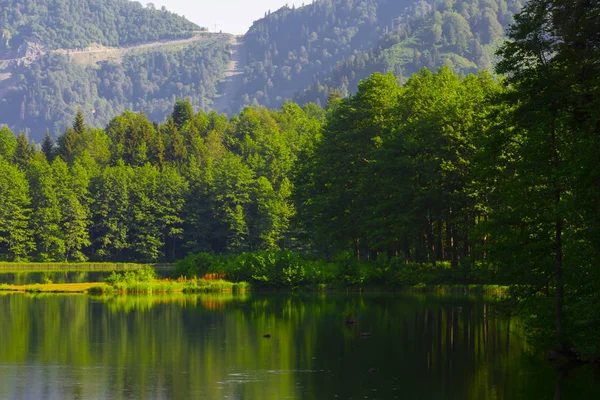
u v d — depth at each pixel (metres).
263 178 125.31
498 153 35.72
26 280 83.44
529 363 31.58
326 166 75.94
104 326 41.47
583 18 30.19
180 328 40.72
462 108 61.69
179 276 68.06
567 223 30.17
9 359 32.19
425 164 63.09
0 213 123.12
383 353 33.69
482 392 26.77
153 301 55.12
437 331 39.53
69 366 30.77
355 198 70.50
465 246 65.50
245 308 50.22
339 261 66.69
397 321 43.25
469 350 34.38
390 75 80.50
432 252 65.50
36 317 45.22
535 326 32.88
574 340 30.84
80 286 66.88
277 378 28.73
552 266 31.72
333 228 72.81
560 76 31.12
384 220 63.72
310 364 31.17
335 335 38.41
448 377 28.95
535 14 32.25
